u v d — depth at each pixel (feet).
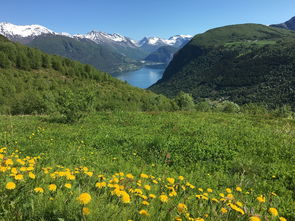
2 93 249.96
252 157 26.73
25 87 308.81
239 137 35.76
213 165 24.80
